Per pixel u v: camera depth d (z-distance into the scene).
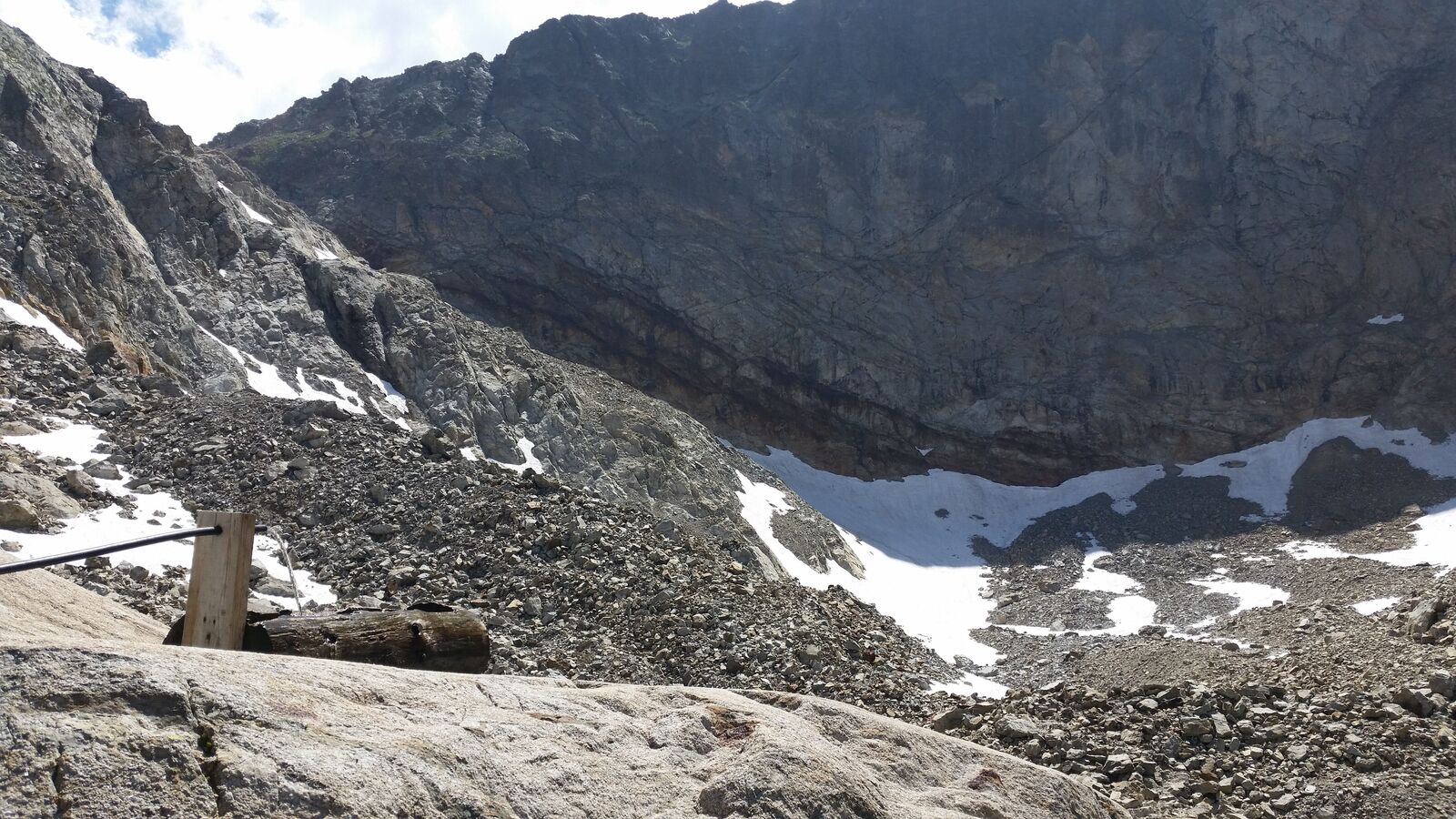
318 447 27.36
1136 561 54.09
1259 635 29.72
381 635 8.48
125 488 23.67
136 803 3.38
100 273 38.69
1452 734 15.91
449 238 75.50
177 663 4.10
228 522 6.51
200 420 28.11
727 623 21.83
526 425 47.38
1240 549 54.22
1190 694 18.22
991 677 30.16
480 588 22.19
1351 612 30.89
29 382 28.48
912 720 19.02
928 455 72.88
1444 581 27.53
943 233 79.50
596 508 26.22
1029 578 53.41
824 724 5.99
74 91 48.56
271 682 4.32
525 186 78.31
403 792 3.98
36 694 3.59
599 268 75.56
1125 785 15.24
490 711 5.00
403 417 44.06
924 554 60.12
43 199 39.72
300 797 3.69
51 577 9.52
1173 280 75.50
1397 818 14.20
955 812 5.60
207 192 49.62
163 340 39.06
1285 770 15.63
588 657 19.95
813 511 55.16
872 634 26.77
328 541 23.14
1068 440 71.44
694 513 47.12
